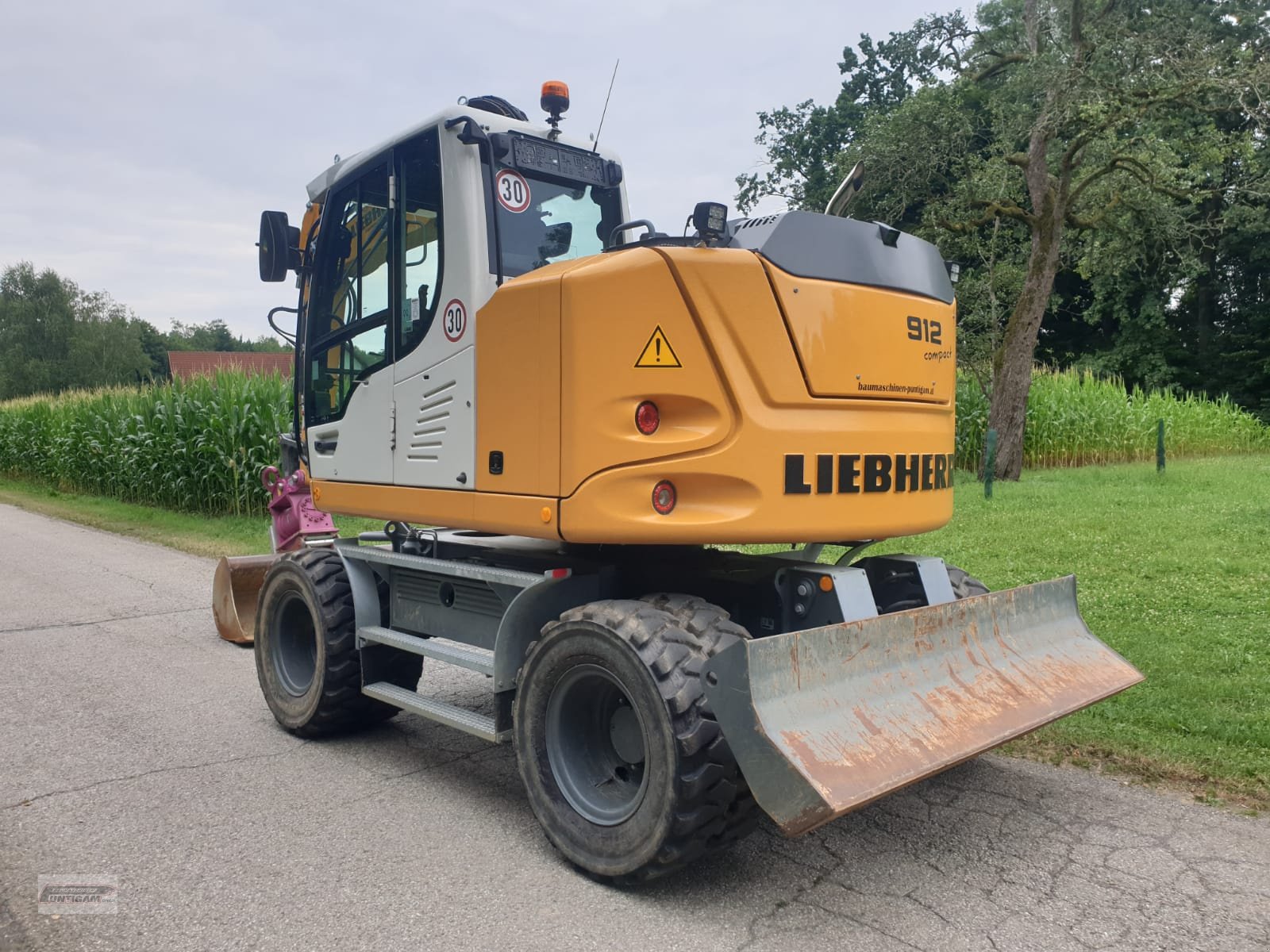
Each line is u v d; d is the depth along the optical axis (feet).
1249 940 9.68
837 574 12.08
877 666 11.00
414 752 16.01
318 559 16.56
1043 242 58.23
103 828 12.71
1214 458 74.02
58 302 280.51
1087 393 68.95
